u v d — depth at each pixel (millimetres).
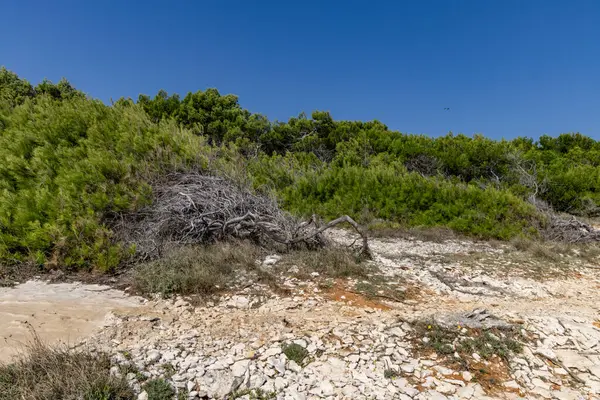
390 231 11422
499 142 20203
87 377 3096
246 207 8688
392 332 4527
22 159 8070
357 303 5547
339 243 8906
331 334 4438
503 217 12086
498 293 6453
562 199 16859
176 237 7688
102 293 5461
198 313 4957
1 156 8477
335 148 22891
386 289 6152
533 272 7832
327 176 14344
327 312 5164
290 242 8008
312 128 24078
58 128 9477
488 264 8297
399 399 3332
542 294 6535
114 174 8172
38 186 7695
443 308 5504
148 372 3391
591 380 3783
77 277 6168
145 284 5723
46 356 3320
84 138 9375
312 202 13344
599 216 16672
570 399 3475
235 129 21094
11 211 7078
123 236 7273
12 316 4375
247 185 9602
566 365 4039
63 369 3201
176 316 4816
